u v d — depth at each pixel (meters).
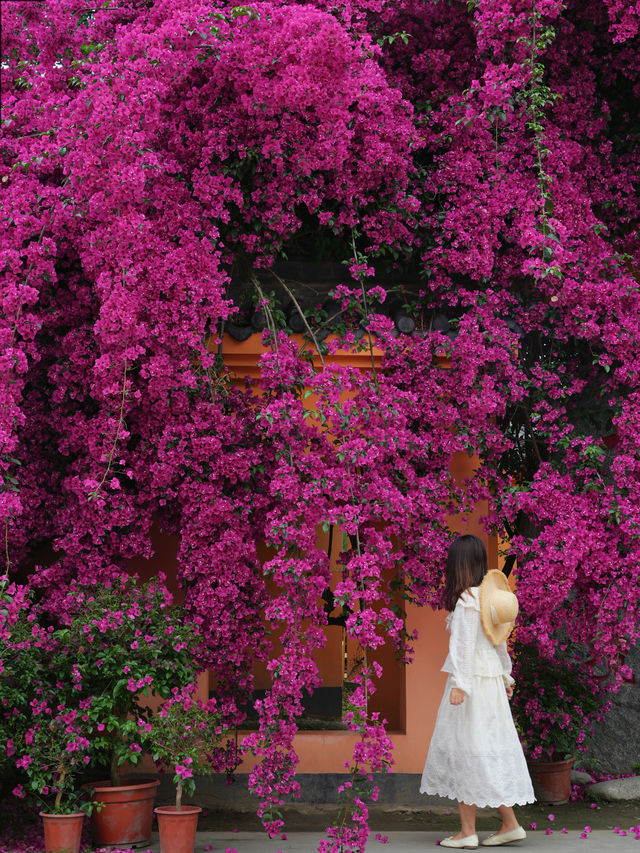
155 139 5.53
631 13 5.78
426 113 6.36
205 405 5.40
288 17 5.33
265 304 5.57
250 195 5.75
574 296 5.70
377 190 5.96
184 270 5.16
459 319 5.87
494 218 5.86
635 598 5.34
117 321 4.93
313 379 5.23
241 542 5.39
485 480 5.85
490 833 5.46
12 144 5.70
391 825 5.87
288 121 5.46
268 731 4.80
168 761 5.07
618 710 7.41
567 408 6.30
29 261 5.09
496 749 4.89
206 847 5.10
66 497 5.74
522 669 6.50
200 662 5.52
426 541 5.52
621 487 5.55
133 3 6.36
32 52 6.73
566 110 6.34
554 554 5.33
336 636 9.15
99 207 4.97
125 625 5.14
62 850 4.76
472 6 5.78
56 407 5.70
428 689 6.49
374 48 5.60
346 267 6.35
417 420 5.88
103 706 4.90
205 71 5.65
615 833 5.44
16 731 5.07
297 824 5.88
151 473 5.47
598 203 6.54
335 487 5.05
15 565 5.78
